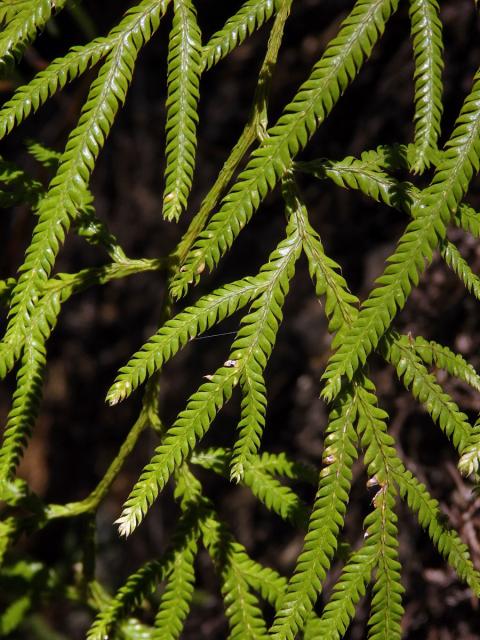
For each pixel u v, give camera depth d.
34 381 0.35
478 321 0.41
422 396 0.34
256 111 0.35
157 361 0.34
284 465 0.37
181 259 0.36
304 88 0.34
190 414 0.34
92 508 0.38
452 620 0.40
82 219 0.36
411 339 0.35
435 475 0.41
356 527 0.43
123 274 0.36
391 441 0.34
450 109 0.43
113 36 0.34
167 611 0.36
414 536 0.41
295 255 0.34
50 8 0.35
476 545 0.40
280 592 0.36
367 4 0.34
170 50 0.34
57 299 0.36
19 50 0.35
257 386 0.34
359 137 0.46
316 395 0.47
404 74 0.45
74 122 0.47
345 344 0.33
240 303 0.34
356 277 0.46
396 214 0.46
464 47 0.43
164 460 0.33
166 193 0.34
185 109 0.34
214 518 0.37
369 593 0.41
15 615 0.41
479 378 0.35
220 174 0.36
